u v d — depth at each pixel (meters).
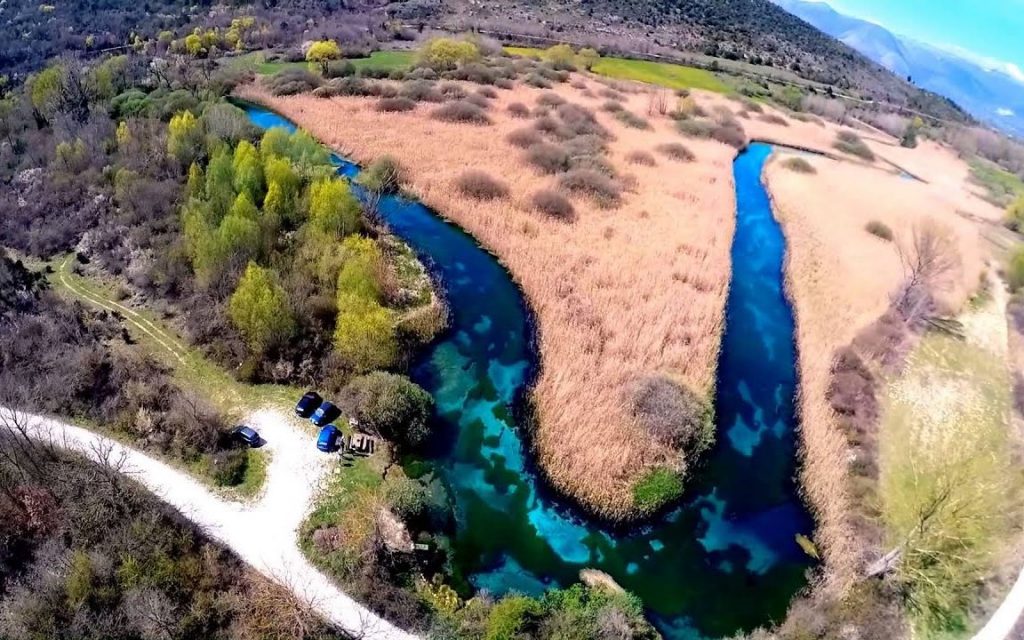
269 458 53.94
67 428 54.62
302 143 90.75
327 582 45.12
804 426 63.84
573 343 69.44
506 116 127.50
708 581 50.00
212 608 42.72
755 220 102.06
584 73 161.62
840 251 92.56
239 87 130.12
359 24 183.25
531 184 101.44
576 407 61.62
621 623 43.81
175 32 166.38
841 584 49.22
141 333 66.31
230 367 62.69
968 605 47.53
